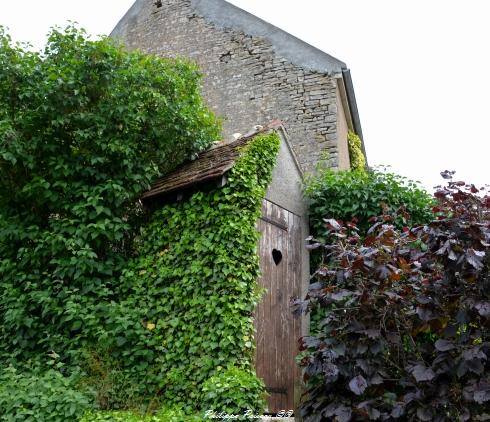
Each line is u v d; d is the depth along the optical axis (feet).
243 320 17.63
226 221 18.75
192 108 23.63
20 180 21.61
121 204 21.29
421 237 16.63
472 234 15.40
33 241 21.03
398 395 16.72
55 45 21.98
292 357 21.36
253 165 19.93
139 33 46.85
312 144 37.40
